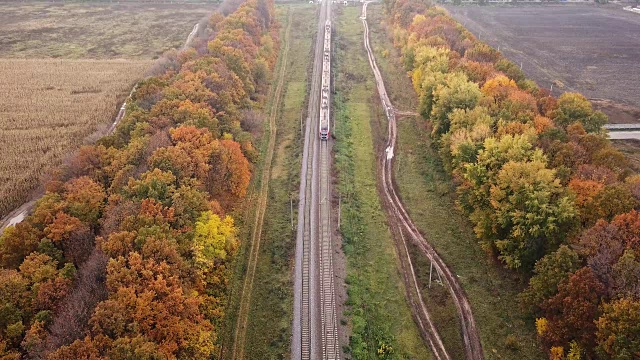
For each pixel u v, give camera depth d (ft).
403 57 588.91
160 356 194.90
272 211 358.64
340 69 614.34
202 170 311.88
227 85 436.35
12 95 521.65
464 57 493.36
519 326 262.26
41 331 213.66
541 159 297.53
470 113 371.35
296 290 286.87
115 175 304.50
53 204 277.44
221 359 247.29
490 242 301.02
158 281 218.38
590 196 267.39
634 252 224.53
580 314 216.95
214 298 263.90
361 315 271.08
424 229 342.85
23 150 413.80
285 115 499.92
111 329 200.13
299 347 253.65
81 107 492.95
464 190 344.28
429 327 268.82
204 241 272.51
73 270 244.22
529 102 370.32
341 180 392.47
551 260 242.78
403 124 483.10
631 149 434.71
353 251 317.83
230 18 601.21
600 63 652.07
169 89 392.88
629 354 193.98
